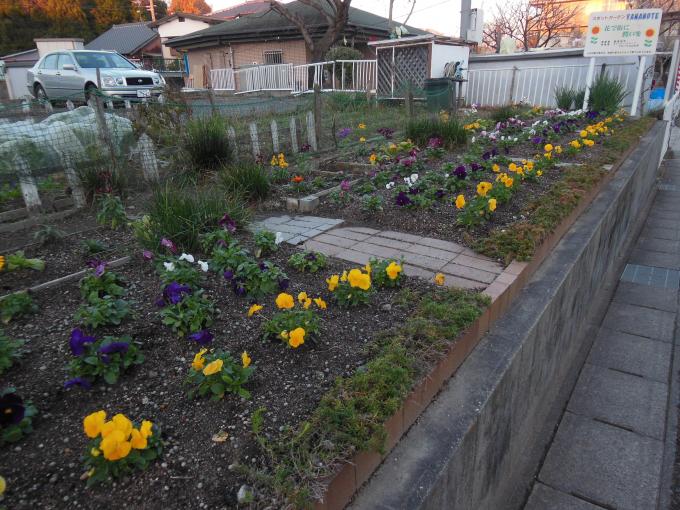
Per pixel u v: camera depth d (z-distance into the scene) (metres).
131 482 1.37
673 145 11.75
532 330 2.36
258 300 2.48
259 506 1.25
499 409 2.04
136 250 3.25
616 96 10.05
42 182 4.71
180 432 1.57
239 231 3.69
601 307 4.45
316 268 2.87
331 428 1.47
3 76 24.78
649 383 3.36
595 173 4.58
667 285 4.85
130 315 2.31
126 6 39.16
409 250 3.29
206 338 1.96
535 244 3.02
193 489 1.34
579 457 2.70
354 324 2.22
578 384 3.37
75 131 5.00
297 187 4.97
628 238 6.10
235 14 28.95
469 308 2.19
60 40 26.31
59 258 3.20
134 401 1.73
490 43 30.39
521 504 2.41
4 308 2.32
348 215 4.23
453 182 4.40
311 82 16.09
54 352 2.04
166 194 3.58
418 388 1.69
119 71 11.56
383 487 1.42
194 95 9.10
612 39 9.37
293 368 1.89
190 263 2.80
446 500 1.60
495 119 9.23
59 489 1.36
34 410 1.62
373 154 6.10
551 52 12.91
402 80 13.53
